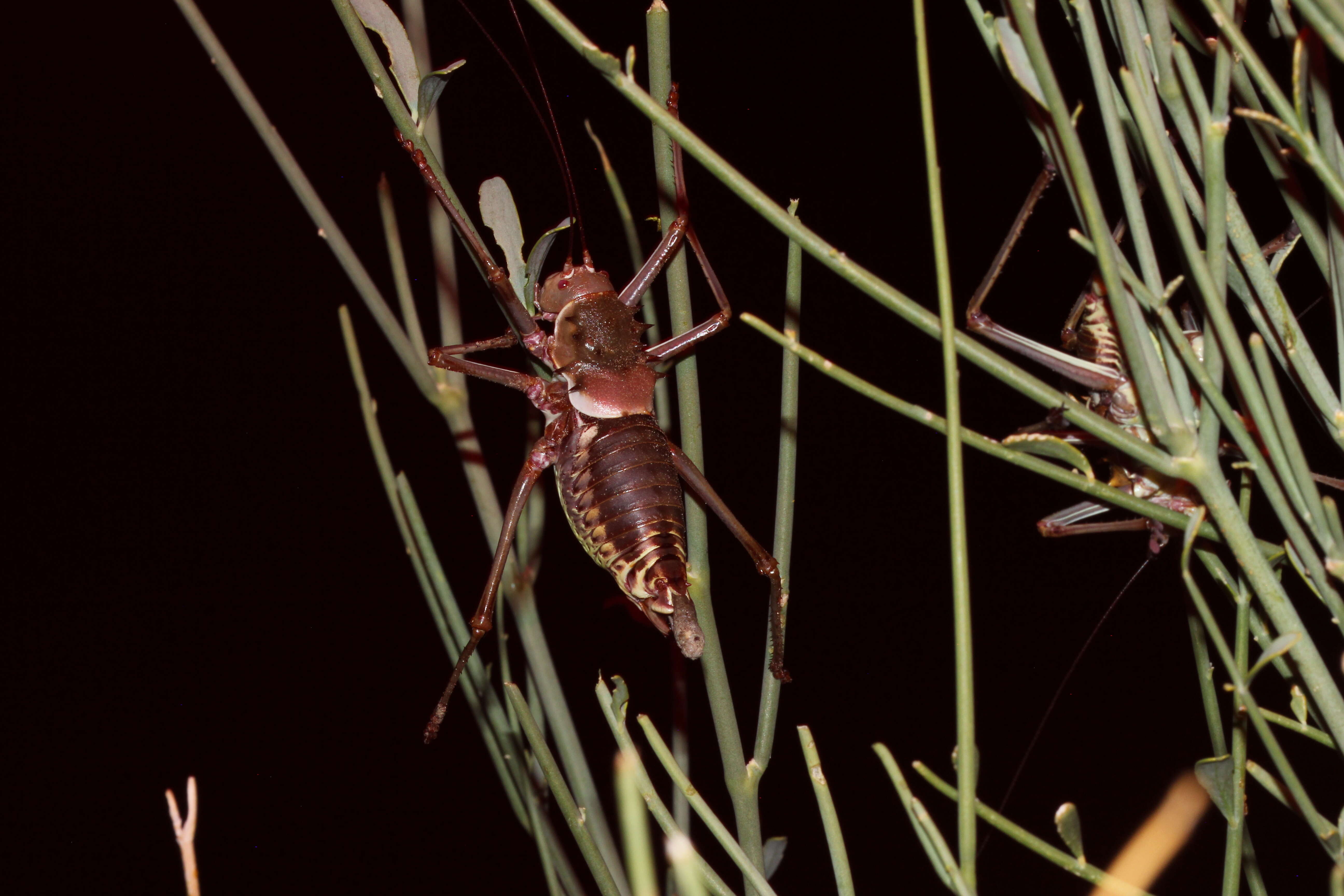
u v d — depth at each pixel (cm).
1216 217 52
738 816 55
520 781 56
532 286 56
